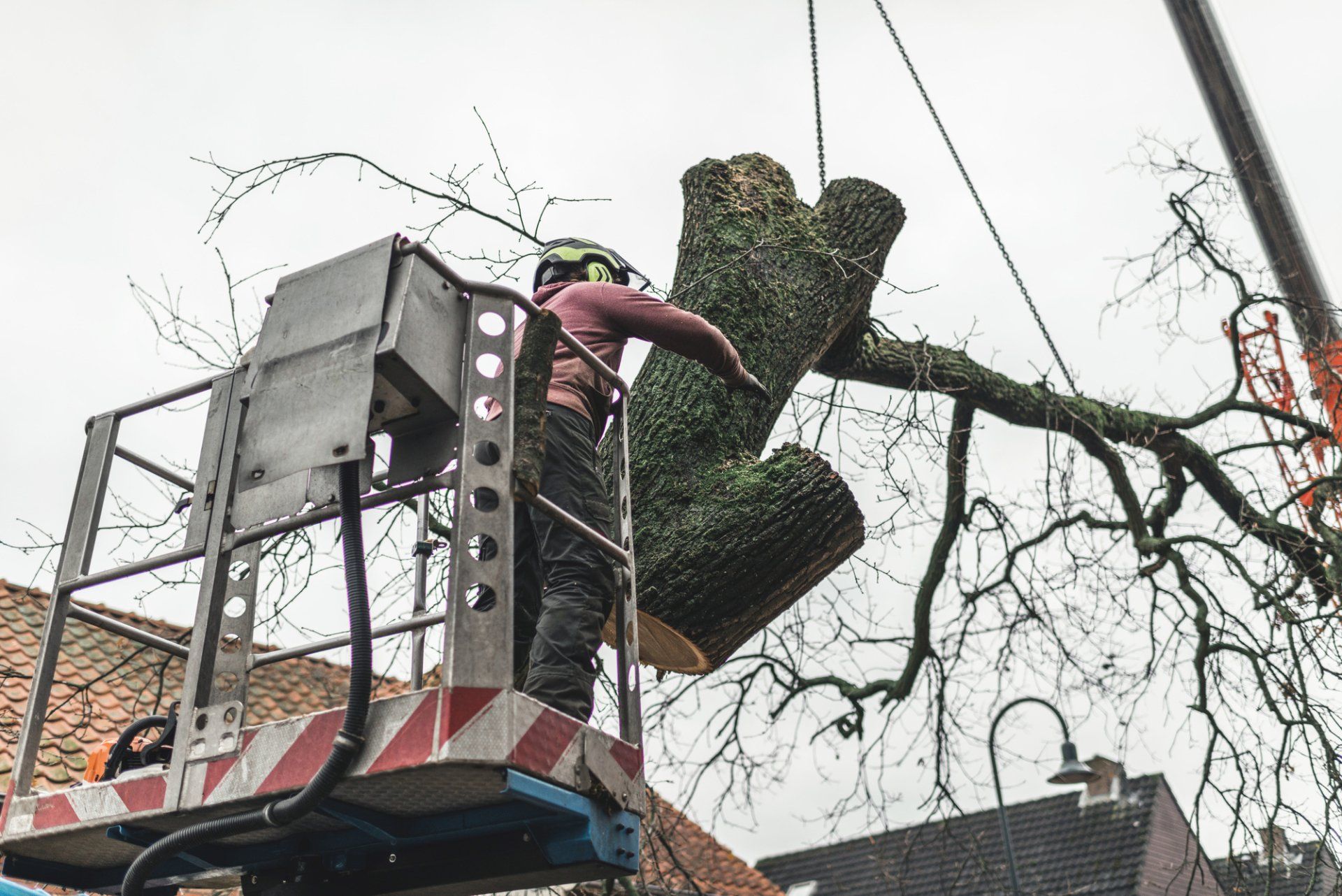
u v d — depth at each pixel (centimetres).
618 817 280
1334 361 820
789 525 435
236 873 323
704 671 471
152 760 297
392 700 244
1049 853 1970
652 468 455
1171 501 870
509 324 277
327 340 272
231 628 302
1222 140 896
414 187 530
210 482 294
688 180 553
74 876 330
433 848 294
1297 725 684
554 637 296
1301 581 783
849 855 2272
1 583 1015
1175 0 923
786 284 519
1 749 782
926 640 779
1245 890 713
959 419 780
